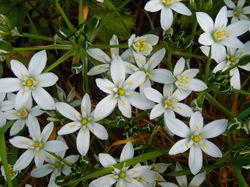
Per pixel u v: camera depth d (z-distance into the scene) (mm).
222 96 230
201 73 228
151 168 199
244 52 204
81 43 186
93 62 203
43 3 234
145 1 261
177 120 180
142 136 215
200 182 194
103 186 179
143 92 185
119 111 198
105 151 212
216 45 193
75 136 209
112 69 180
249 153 187
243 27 194
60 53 237
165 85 189
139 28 261
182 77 191
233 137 222
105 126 211
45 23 247
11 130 193
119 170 181
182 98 190
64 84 239
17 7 238
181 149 179
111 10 230
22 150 220
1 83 181
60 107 183
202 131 181
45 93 182
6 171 180
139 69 192
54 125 217
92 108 226
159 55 192
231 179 224
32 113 194
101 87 180
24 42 245
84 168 188
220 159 200
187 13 199
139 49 193
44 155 185
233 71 202
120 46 193
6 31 193
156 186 213
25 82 182
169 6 200
